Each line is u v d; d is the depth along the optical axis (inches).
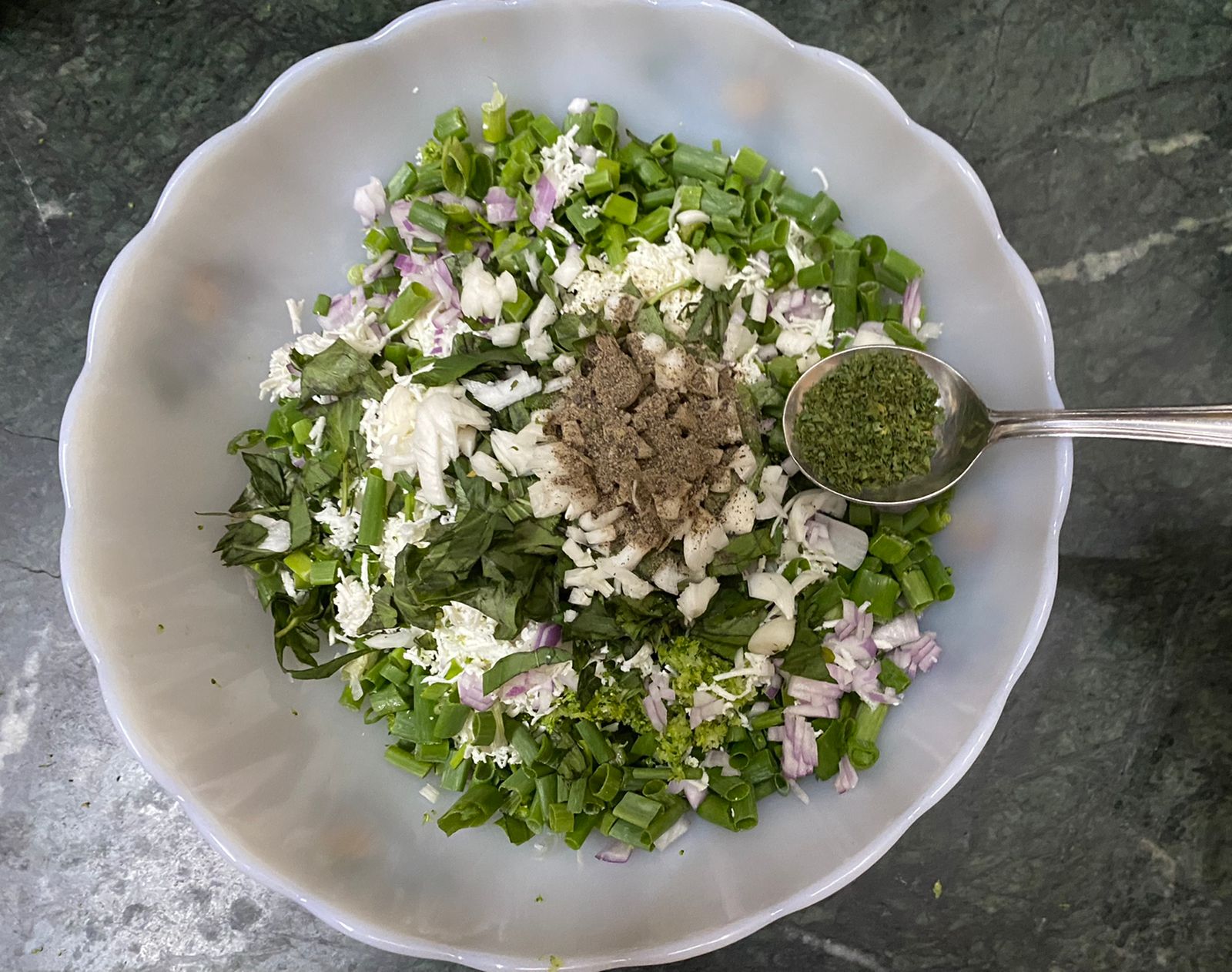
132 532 9.0
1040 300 9.1
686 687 9.0
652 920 9.2
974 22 10.5
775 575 9.1
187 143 10.4
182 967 10.2
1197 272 10.5
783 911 8.8
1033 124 10.5
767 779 9.4
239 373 9.9
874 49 10.4
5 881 10.2
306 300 10.1
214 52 10.3
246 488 9.6
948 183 9.4
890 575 9.6
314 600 9.6
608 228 9.7
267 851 8.8
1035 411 9.0
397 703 9.5
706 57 9.6
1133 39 10.4
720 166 9.7
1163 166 10.4
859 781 9.5
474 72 9.7
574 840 9.1
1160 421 8.4
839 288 9.6
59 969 10.1
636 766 9.4
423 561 8.7
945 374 9.2
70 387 10.4
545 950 8.9
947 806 10.3
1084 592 10.4
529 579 8.8
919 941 10.3
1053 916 10.3
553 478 8.6
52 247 10.4
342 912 8.8
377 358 9.6
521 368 9.3
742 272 9.7
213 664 9.3
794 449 9.3
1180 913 10.3
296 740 9.5
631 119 10.1
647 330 9.3
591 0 9.3
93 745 10.3
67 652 10.3
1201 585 10.4
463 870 9.5
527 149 9.7
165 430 9.4
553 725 9.1
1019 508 9.3
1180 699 10.4
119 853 10.2
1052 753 10.4
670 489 8.5
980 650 9.4
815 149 9.9
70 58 10.3
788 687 9.4
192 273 9.4
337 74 9.3
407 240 10.0
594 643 9.0
